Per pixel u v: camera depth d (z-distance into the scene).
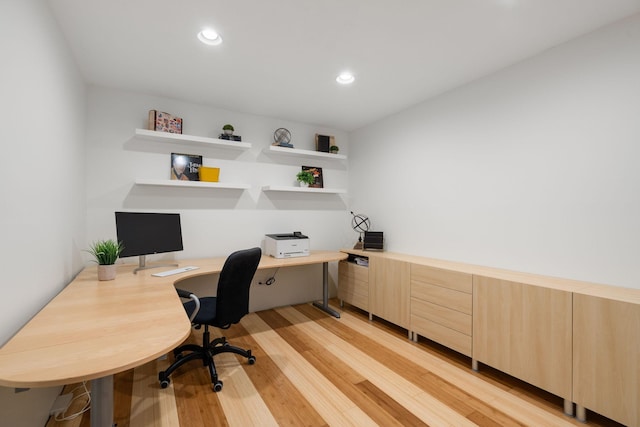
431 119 3.02
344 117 3.60
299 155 3.80
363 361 2.32
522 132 2.27
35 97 1.41
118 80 2.59
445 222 2.86
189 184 2.90
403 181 3.34
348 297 3.54
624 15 1.75
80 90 2.39
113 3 1.63
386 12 1.73
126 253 2.26
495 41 2.03
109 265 2.03
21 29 1.26
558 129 2.07
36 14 1.43
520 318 1.92
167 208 2.98
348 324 3.10
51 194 1.63
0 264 1.08
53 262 1.67
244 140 3.42
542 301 1.82
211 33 1.93
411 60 2.28
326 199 4.03
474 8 1.69
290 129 3.74
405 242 3.31
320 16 1.76
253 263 2.15
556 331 1.75
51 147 1.64
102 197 2.67
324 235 4.02
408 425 1.62
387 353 2.46
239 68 2.40
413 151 3.22
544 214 2.14
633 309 1.47
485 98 2.53
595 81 1.90
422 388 1.96
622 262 1.78
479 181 2.57
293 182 3.76
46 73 1.56
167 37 1.97
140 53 2.16
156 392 1.89
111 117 2.73
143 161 2.87
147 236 2.45
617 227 1.80
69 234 2.01
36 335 1.08
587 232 1.93
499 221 2.42
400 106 3.24
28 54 1.33
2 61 1.10
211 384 1.99
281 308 3.62
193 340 2.68
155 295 1.64
